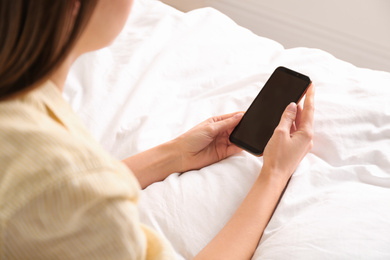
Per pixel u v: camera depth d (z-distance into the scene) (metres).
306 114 0.88
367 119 0.96
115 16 0.44
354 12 1.70
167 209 0.78
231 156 0.91
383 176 0.84
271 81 0.95
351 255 0.65
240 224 0.74
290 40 1.86
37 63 0.37
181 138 0.88
